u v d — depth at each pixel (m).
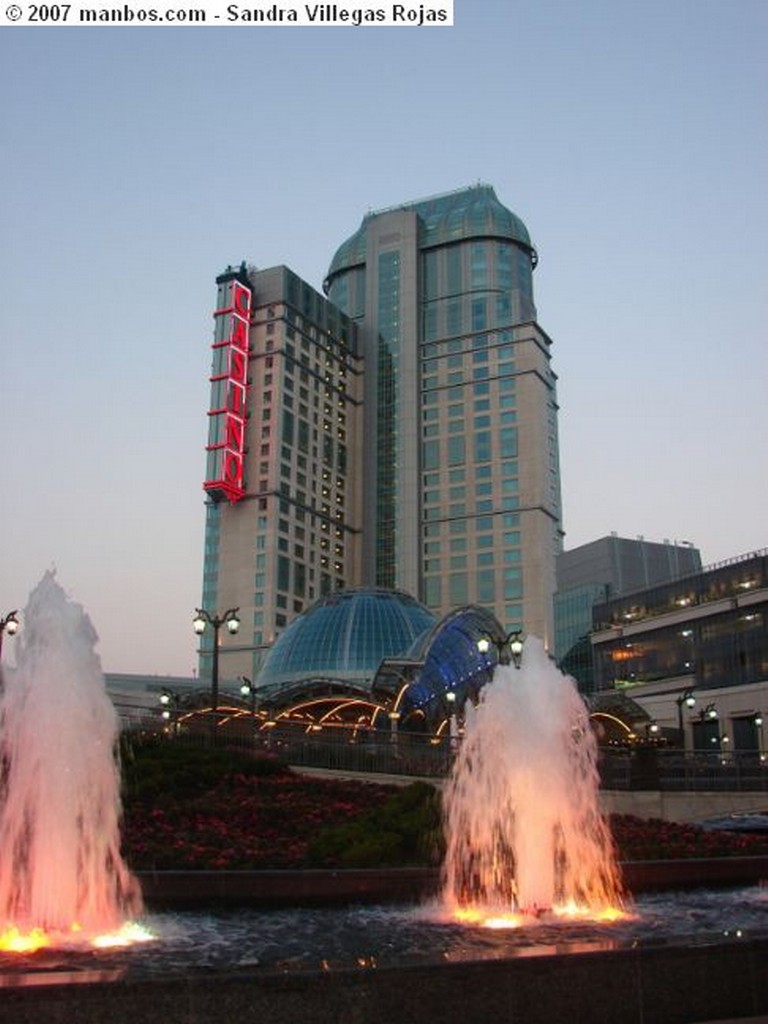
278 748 42.78
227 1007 8.62
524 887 24.53
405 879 23.94
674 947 9.96
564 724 26.69
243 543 182.88
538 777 25.86
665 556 171.62
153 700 74.06
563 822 25.81
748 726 94.38
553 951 9.74
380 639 114.25
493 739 26.66
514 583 191.62
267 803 32.41
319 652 113.81
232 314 192.00
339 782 37.91
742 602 98.31
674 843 31.19
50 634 21.78
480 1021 9.14
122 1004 8.42
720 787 47.59
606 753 52.88
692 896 25.81
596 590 160.62
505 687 27.08
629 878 26.94
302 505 191.00
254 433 189.75
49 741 21.03
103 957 15.88
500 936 18.38
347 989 8.90
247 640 176.62
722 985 10.02
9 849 20.38
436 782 44.12
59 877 20.33
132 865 22.80
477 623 83.94
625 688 113.06
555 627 167.50
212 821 29.23
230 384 187.88
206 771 35.47
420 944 17.38
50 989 8.33
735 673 97.88
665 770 48.16
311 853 26.12
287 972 8.88
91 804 21.45
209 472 184.62
